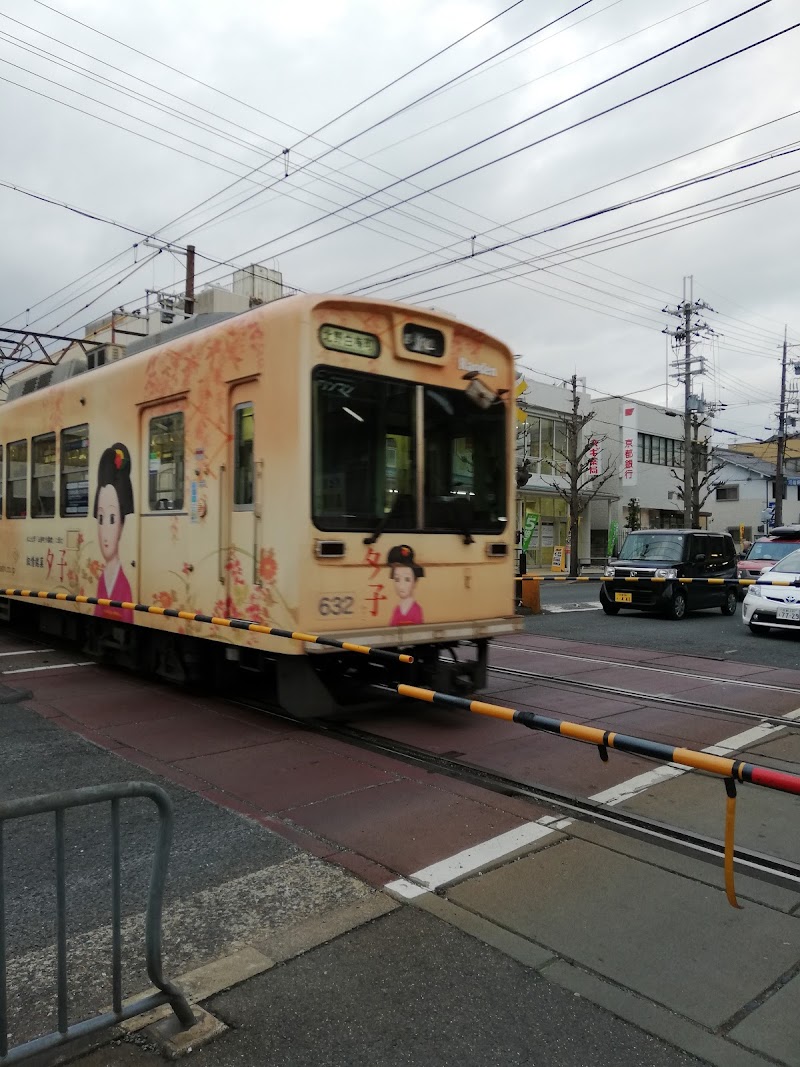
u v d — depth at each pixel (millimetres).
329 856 4043
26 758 5684
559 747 6062
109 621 8945
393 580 6246
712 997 2875
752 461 51156
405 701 7551
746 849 4188
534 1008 2801
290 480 5781
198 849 4133
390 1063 2518
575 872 3881
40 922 3395
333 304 5941
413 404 6438
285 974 2990
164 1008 2768
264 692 7922
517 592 16812
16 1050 2270
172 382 7219
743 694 8102
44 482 9906
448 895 3627
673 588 15680
